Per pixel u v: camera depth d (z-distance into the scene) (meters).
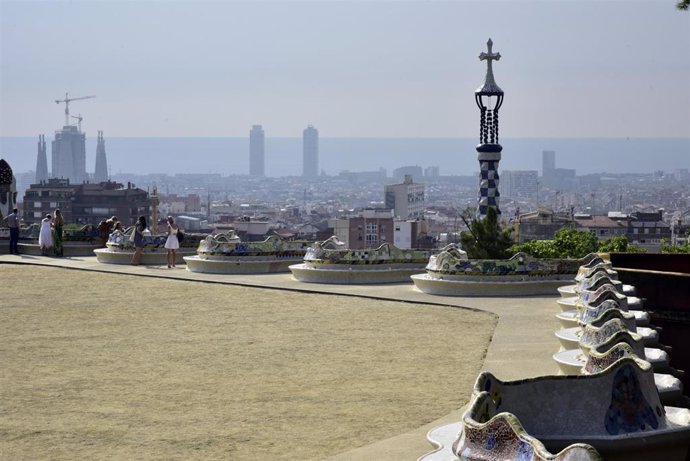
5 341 22.16
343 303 28.30
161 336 22.75
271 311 26.73
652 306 20.91
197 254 38.94
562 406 9.62
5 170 50.59
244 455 13.08
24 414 15.39
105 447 13.52
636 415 9.68
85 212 183.62
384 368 18.81
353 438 13.87
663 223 111.62
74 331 23.53
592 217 116.62
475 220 39.00
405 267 33.84
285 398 16.39
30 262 40.91
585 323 14.85
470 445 8.43
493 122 45.06
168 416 15.22
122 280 34.75
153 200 68.44
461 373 18.17
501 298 28.69
